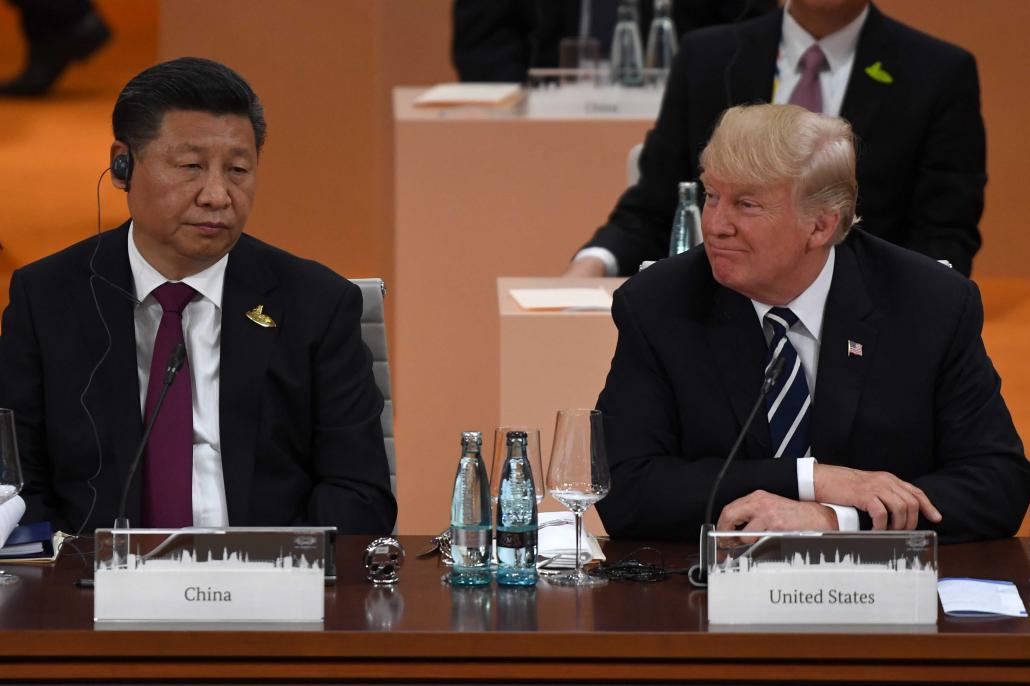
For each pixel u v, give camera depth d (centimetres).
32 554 796
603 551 840
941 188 1399
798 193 834
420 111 1803
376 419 932
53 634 663
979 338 904
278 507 902
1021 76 2938
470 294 1764
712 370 891
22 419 899
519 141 1755
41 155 3005
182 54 2523
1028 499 887
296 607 678
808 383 892
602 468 752
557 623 679
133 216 873
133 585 679
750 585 678
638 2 2075
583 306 1205
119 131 853
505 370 1188
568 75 1823
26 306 910
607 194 1770
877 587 679
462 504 748
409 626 673
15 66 3369
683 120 1461
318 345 919
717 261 861
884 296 902
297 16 2519
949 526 841
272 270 927
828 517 815
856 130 1398
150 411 892
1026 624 682
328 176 2559
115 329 898
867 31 1404
